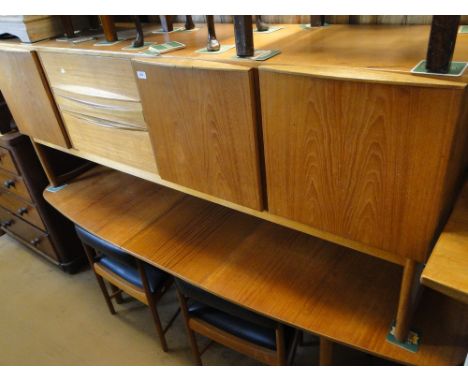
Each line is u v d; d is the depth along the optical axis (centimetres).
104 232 138
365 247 82
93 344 181
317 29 108
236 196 99
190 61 87
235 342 132
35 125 147
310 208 84
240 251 122
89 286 213
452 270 63
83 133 133
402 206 70
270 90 75
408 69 64
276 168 84
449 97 57
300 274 112
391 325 95
